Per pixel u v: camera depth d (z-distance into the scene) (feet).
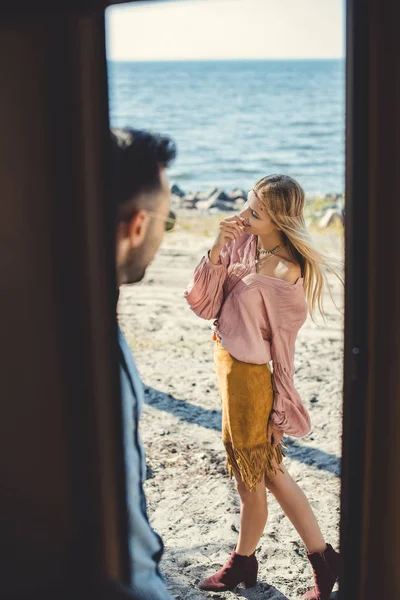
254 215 9.68
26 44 6.25
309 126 105.70
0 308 6.75
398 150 5.95
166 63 243.81
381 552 6.63
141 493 7.80
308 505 10.26
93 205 6.51
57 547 7.14
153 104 139.03
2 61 6.30
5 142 6.43
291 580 10.87
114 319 6.78
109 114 6.47
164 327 22.15
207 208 52.60
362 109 6.00
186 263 29.50
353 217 6.19
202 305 9.98
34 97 6.33
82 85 6.29
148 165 7.58
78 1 6.14
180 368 19.08
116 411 6.94
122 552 7.20
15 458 7.03
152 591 7.59
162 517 12.62
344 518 6.73
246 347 9.65
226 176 79.77
